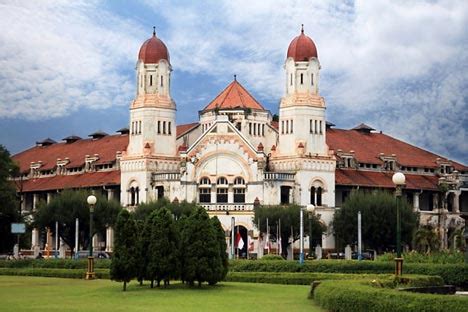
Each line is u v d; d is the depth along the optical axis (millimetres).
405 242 154875
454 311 44094
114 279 72500
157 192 167625
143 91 171875
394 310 46562
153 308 56562
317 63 167750
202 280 74312
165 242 73562
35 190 191375
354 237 155500
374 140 191750
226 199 163625
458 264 78375
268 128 183250
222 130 165125
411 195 181250
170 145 171500
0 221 137750
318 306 57312
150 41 173125
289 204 157500
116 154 182750
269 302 60500
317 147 166250
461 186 182875
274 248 155000
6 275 95312
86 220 156000
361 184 171250
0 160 140375
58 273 91375
